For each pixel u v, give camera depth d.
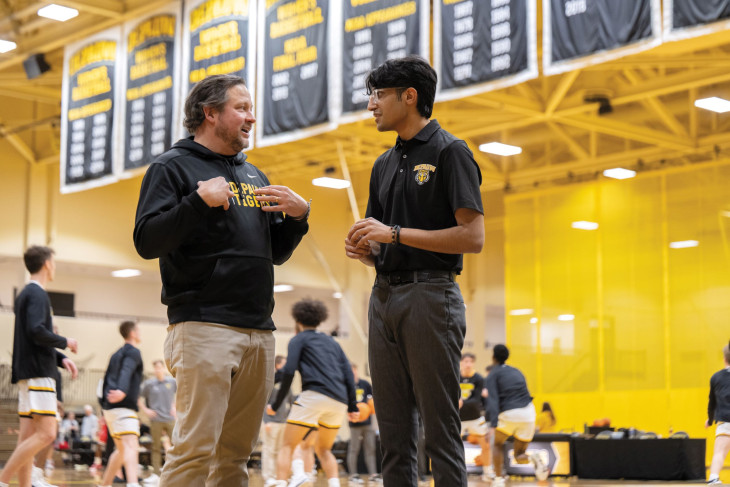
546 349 23.55
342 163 20.53
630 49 10.59
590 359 22.67
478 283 27.91
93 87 16.39
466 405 13.08
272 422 12.42
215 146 3.94
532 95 19.20
